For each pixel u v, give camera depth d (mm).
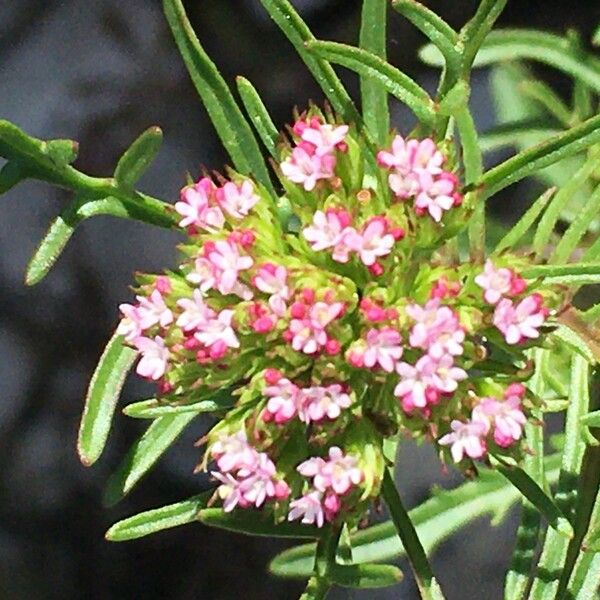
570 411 141
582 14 198
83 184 135
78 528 208
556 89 199
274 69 202
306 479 128
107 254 210
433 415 127
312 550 159
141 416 133
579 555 141
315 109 134
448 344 124
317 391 125
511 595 141
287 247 131
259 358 129
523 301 126
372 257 126
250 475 126
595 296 171
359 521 135
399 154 129
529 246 173
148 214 137
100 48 211
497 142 179
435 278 130
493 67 190
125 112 208
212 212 130
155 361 128
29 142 133
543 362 145
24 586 206
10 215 211
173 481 205
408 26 200
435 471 201
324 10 202
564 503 140
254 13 203
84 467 208
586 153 174
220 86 136
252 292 127
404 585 207
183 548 208
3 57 212
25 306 210
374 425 130
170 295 128
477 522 204
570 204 174
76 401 209
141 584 207
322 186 130
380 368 126
